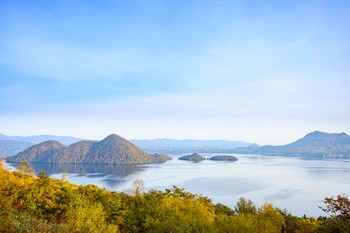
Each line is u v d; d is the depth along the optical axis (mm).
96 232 9156
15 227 8297
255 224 14930
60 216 13062
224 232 13977
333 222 13719
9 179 13141
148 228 15828
